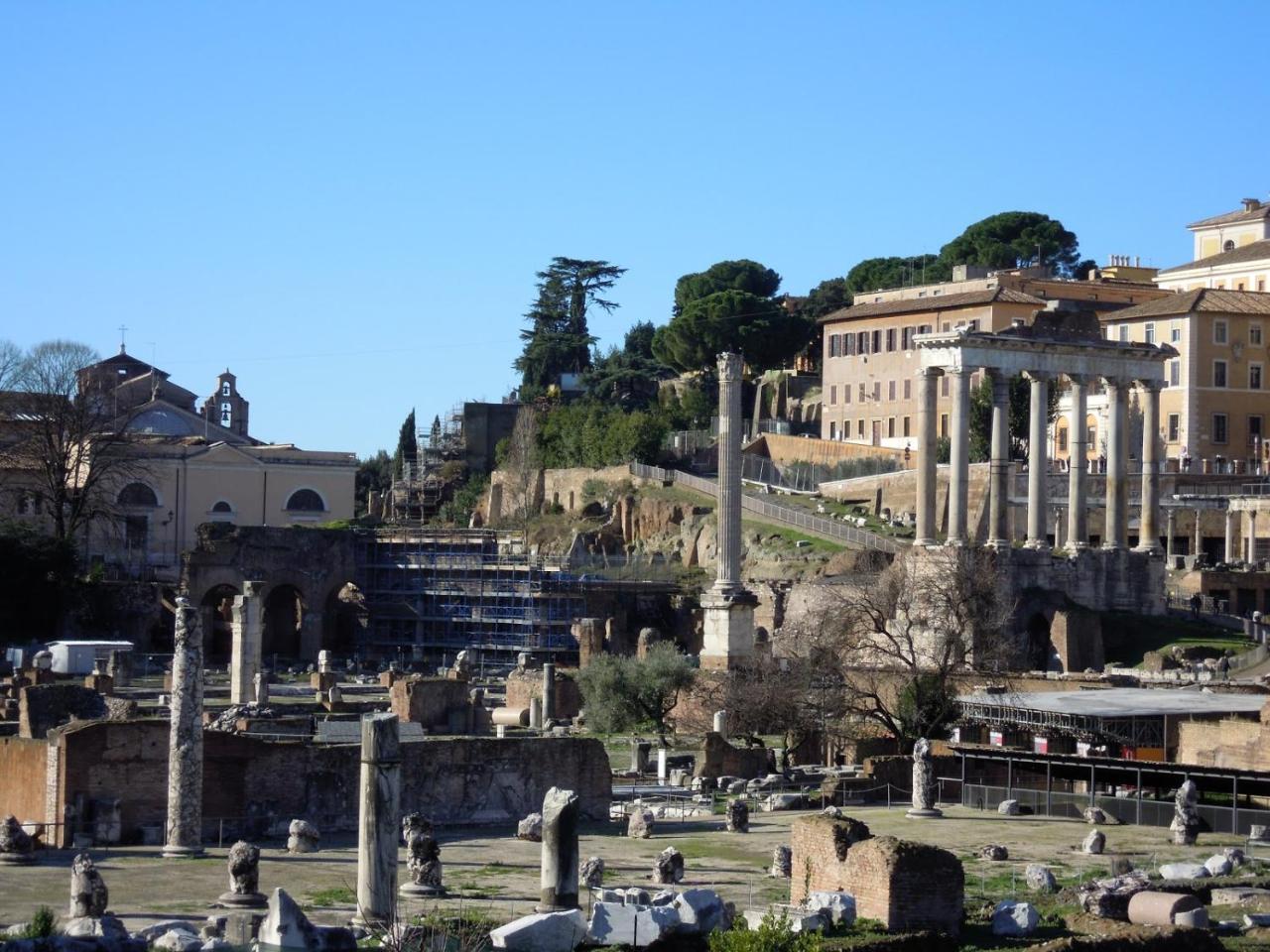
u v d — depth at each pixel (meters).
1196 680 122.75
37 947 45.00
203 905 56.31
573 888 53.47
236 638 126.75
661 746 111.00
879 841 54.94
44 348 192.12
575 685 133.88
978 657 122.88
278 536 187.62
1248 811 78.81
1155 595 154.00
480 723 118.44
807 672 113.12
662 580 192.00
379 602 192.38
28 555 171.75
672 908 50.69
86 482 185.38
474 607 187.50
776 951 49.50
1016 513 184.38
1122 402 159.50
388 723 49.69
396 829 49.84
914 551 150.50
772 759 105.25
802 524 191.88
